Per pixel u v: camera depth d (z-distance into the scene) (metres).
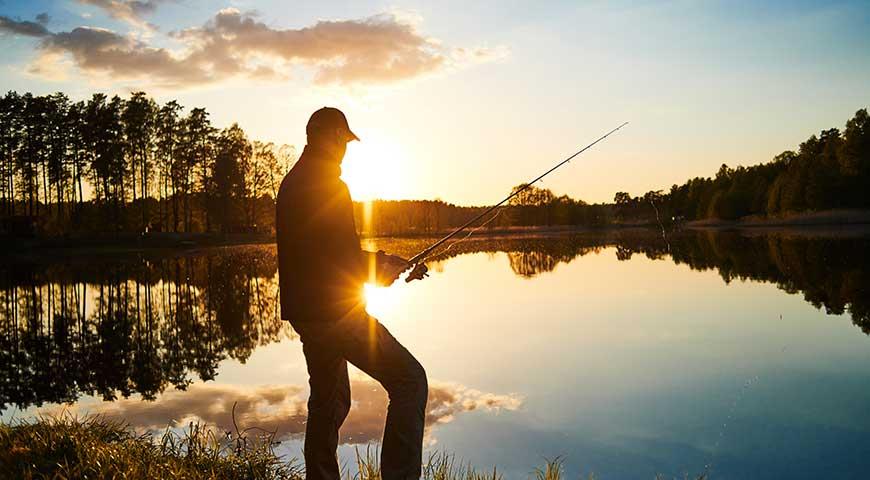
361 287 2.98
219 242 48.34
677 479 4.07
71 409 6.12
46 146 48.53
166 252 38.41
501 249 34.41
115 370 7.94
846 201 54.66
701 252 25.67
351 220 2.96
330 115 3.02
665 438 4.82
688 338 8.38
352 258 2.94
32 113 47.91
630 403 5.70
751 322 9.35
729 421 5.08
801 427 4.91
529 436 4.95
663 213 65.12
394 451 3.02
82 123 48.81
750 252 23.86
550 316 10.70
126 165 50.19
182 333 10.64
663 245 33.03
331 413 3.08
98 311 13.76
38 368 8.12
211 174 55.53
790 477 4.01
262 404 6.21
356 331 2.94
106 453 3.74
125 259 33.09
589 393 6.06
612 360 7.32
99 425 4.73
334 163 3.02
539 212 75.19
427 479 3.89
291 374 7.57
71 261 32.16
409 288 15.83
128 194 51.00
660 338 8.45
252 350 9.12
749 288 13.23
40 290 18.42
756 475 4.07
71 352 9.20
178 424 5.54
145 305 14.52
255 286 18.36
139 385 7.11
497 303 12.54
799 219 57.03
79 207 49.72
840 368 6.57
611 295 13.05
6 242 38.72
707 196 69.19
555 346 8.23
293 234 2.91
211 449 4.22
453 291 14.88
